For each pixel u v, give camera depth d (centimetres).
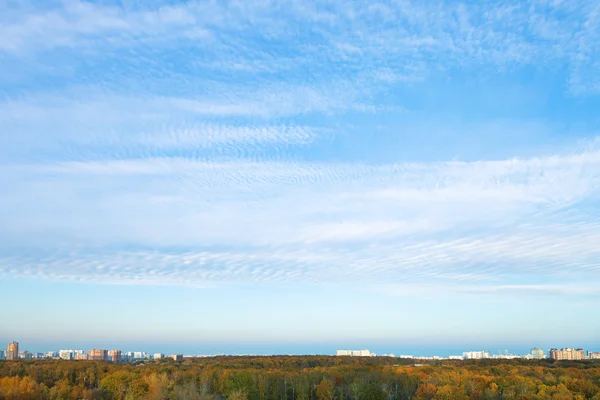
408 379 16750
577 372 18162
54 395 14888
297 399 15788
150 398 15012
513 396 13950
